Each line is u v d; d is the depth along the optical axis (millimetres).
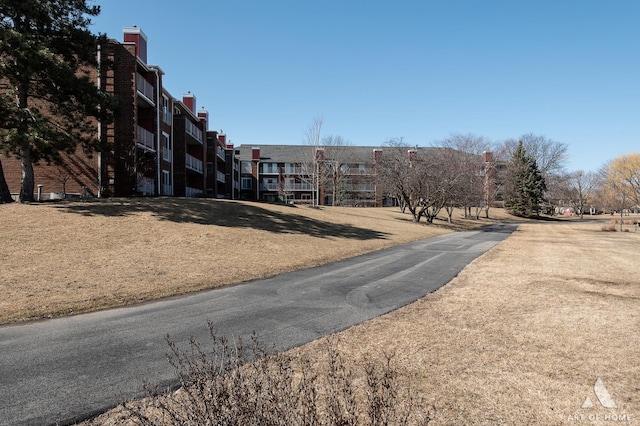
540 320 6719
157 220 17375
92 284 9219
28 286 8703
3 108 16109
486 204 63625
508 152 75250
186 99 43469
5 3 15664
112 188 23766
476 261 14781
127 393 4207
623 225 46188
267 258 13828
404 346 5543
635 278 10969
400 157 38938
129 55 24750
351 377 4344
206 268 11648
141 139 26344
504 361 4965
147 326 6617
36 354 5344
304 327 6555
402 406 3791
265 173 72438
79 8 18250
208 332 6309
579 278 10906
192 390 3230
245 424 2541
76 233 13930
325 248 17047
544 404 3891
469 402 3924
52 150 17391
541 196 72188
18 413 3836
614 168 55531
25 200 18172
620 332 6039
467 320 6812
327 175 63938
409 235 26516
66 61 17750
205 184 42219
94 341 5867
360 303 8227
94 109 18062
